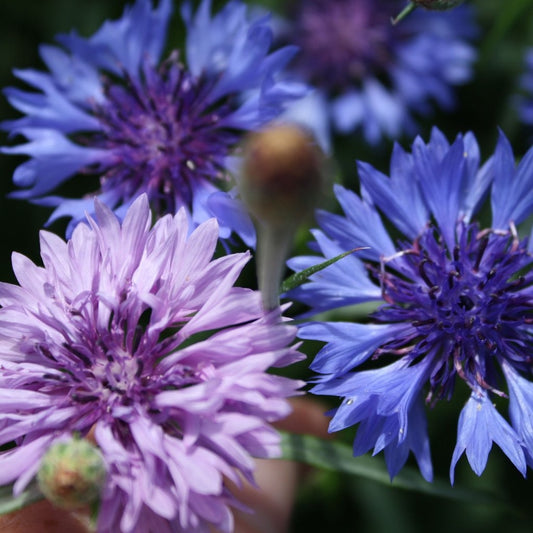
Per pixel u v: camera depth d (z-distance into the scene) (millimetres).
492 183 347
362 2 517
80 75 380
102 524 302
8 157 432
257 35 359
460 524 402
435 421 389
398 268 344
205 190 362
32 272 318
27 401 311
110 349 316
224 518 302
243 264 314
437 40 492
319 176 278
